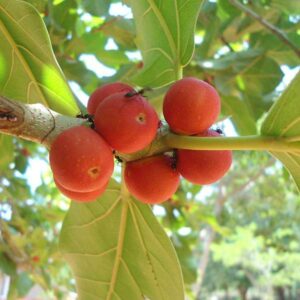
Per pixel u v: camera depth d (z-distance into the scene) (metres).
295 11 0.33
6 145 0.23
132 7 0.17
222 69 0.32
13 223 0.41
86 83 0.31
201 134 0.13
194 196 0.45
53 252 0.43
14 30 0.16
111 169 0.12
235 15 0.33
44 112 0.13
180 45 0.16
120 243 0.18
